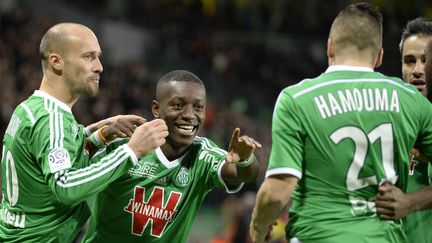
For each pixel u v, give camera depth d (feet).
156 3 145.89
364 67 22.17
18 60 101.71
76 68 25.25
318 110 21.66
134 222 26.22
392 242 21.80
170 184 26.43
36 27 112.98
